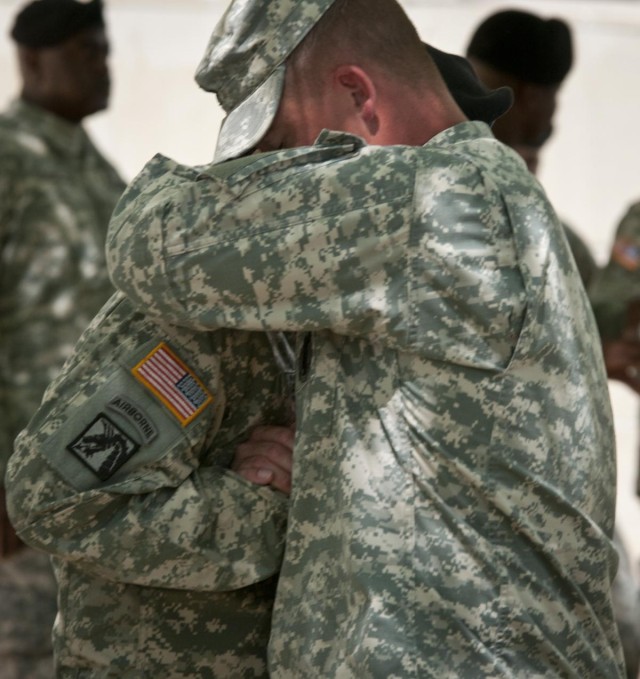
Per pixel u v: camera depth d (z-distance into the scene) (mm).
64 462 3373
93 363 3430
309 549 3270
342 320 3164
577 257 6910
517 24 5820
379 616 3109
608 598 3307
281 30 3391
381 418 3193
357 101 3402
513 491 3170
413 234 3156
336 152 3227
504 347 3176
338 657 3164
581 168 10234
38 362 6207
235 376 3484
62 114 6551
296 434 3316
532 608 3174
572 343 3258
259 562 3406
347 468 3199
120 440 3377
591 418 3283
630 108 10242
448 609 3123
